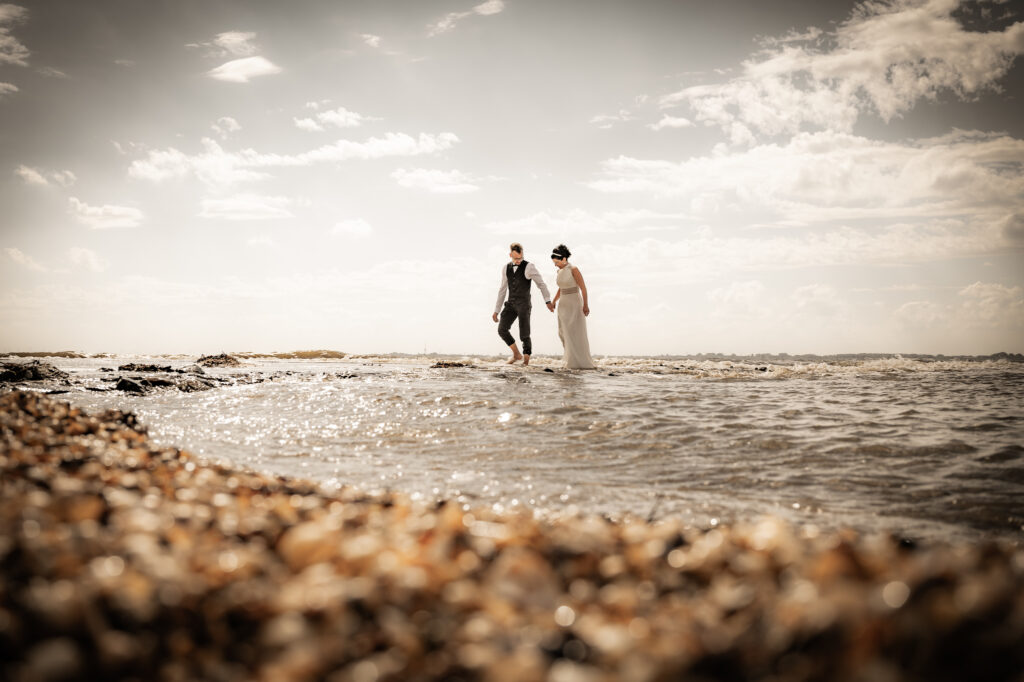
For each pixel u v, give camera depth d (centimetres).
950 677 167
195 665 192
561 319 1424
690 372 1318
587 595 255
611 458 635
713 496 514
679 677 177
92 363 1748
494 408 858
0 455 382
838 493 522
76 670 177
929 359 1830
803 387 1052
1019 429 704
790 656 181
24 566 218
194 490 384
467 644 201
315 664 185
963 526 446
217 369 1412
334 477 561
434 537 295
